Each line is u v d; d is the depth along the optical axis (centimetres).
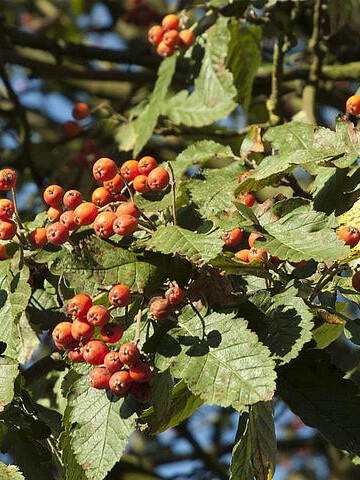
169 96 679
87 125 704
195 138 637
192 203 395
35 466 396
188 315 349
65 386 362
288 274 375
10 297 381
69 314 354
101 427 355
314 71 666
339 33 738
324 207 397
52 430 399
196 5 595
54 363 431
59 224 364
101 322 341
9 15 963
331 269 363
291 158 397
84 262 347
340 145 395
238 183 405
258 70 702
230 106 598
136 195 389
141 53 743
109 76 753
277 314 351
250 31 633
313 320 374
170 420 365
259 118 775
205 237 347
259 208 371
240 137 624
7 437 395
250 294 360
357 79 711
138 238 377
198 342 341
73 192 371
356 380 457
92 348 345
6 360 367
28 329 413
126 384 338
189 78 612
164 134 639
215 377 331
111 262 348
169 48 591
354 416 364
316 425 362
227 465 781
